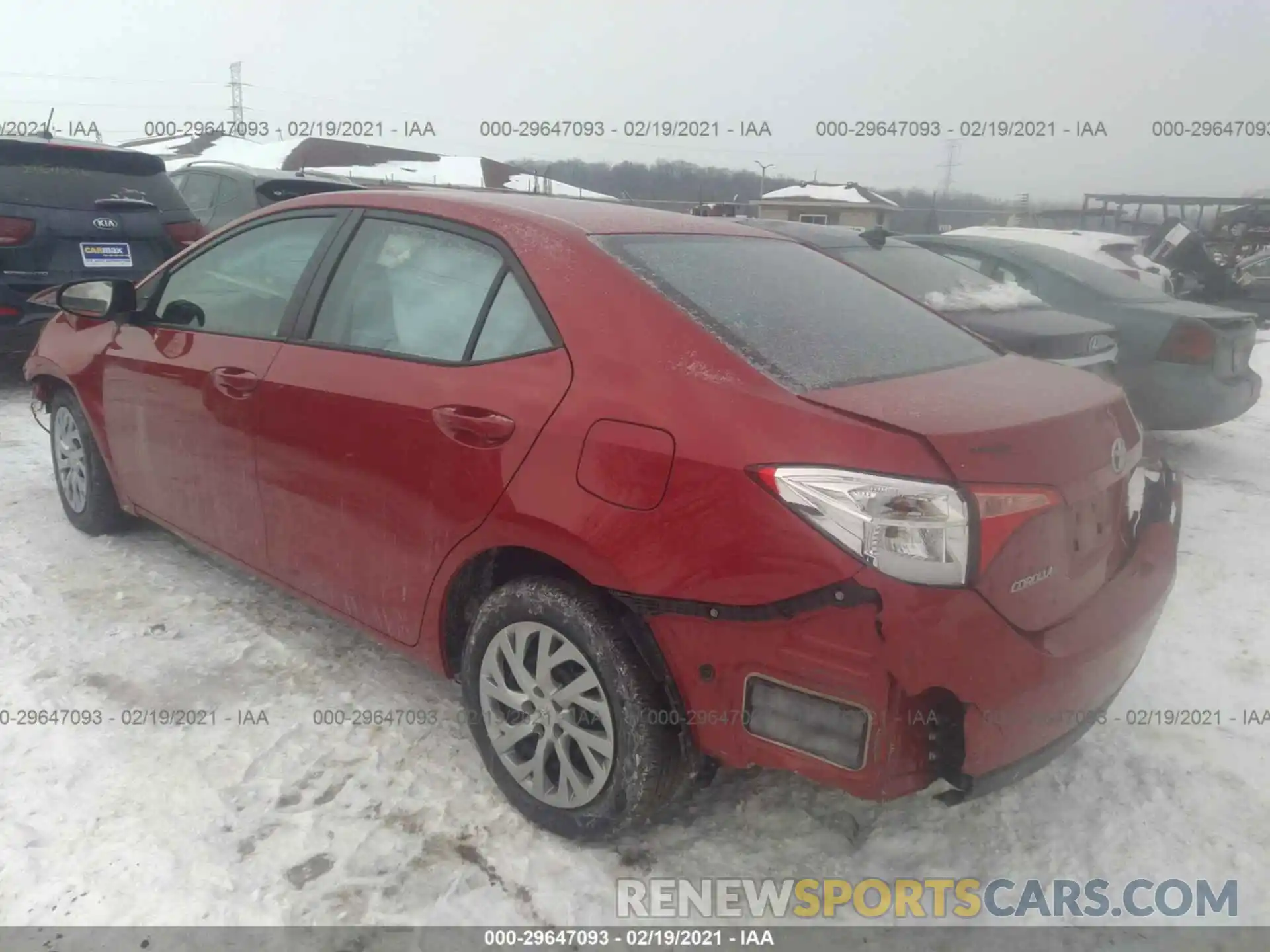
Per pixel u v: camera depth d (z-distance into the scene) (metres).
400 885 2.39
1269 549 4.73
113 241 6.75
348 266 3.06
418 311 2.82
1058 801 2.78
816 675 2.03
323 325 3.05
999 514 1.99
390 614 2.88
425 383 2.67
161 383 3.58
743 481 2.07
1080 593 2.29
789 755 2.11
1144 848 2.60
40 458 5.59
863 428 2.03
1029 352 5.05
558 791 2.51
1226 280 14.29
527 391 2.45
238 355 3.26
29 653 3.37
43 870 2.38
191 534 3.67
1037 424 2.17
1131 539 2.60
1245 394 5.94
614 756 2.36
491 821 2.62
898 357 2.57
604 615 2.34
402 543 2.76
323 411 2.91
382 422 2.74
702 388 2.21
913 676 1.95
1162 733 3.12
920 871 2.51
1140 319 5.93
